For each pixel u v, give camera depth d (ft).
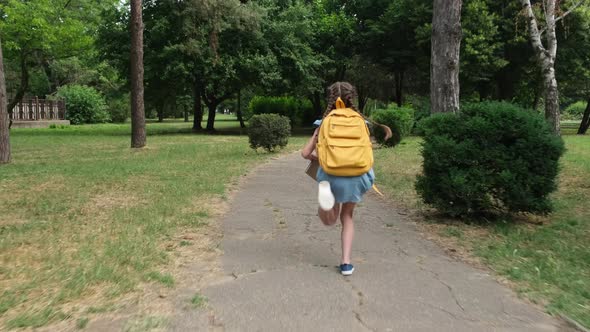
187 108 192.34
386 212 23.58
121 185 30.27
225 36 86.69
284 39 90.33
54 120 139.95
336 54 99.91
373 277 14.26
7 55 96.37
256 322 11.14
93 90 165.17
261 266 15.24
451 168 20.81
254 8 84.84
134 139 59.36
